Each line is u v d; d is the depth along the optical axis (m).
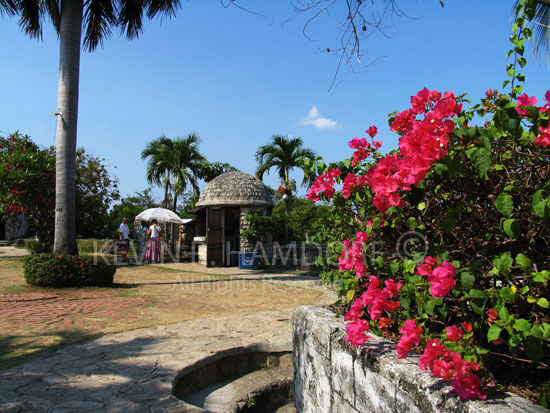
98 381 3.79
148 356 4.55
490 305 2.27
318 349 3.38
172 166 23.70
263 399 4.47
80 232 23.72
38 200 12.88
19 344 4.98
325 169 3.27
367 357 2.55
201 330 5.78
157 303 7.89
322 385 3.27
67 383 3.73
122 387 3.65
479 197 2.26
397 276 2.85
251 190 17.33
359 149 3.16
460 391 1.81
